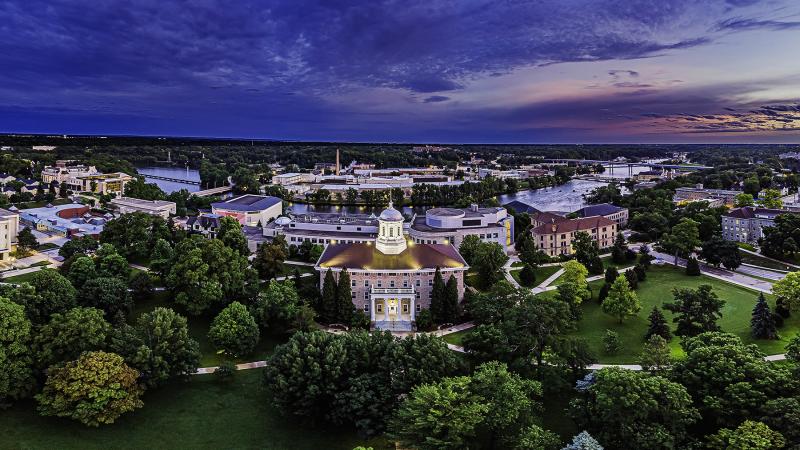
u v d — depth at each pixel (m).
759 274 176.88
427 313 133.38
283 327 129.12
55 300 113.62
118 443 88.19
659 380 80.75
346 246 151.25
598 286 168.62
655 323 126.31
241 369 113.38
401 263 140.88
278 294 130.12
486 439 83.12
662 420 77.94
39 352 96.12
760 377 80.25
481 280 166.25
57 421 90.81
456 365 95.25
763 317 121.75
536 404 87.88
